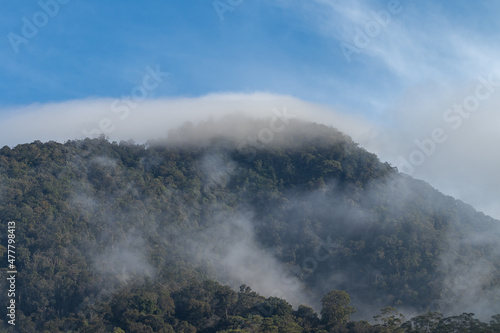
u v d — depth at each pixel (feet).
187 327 280.72
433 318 269.23
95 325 275.18
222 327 282.56
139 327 271.90
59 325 282.56
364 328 274.36
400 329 266.57
